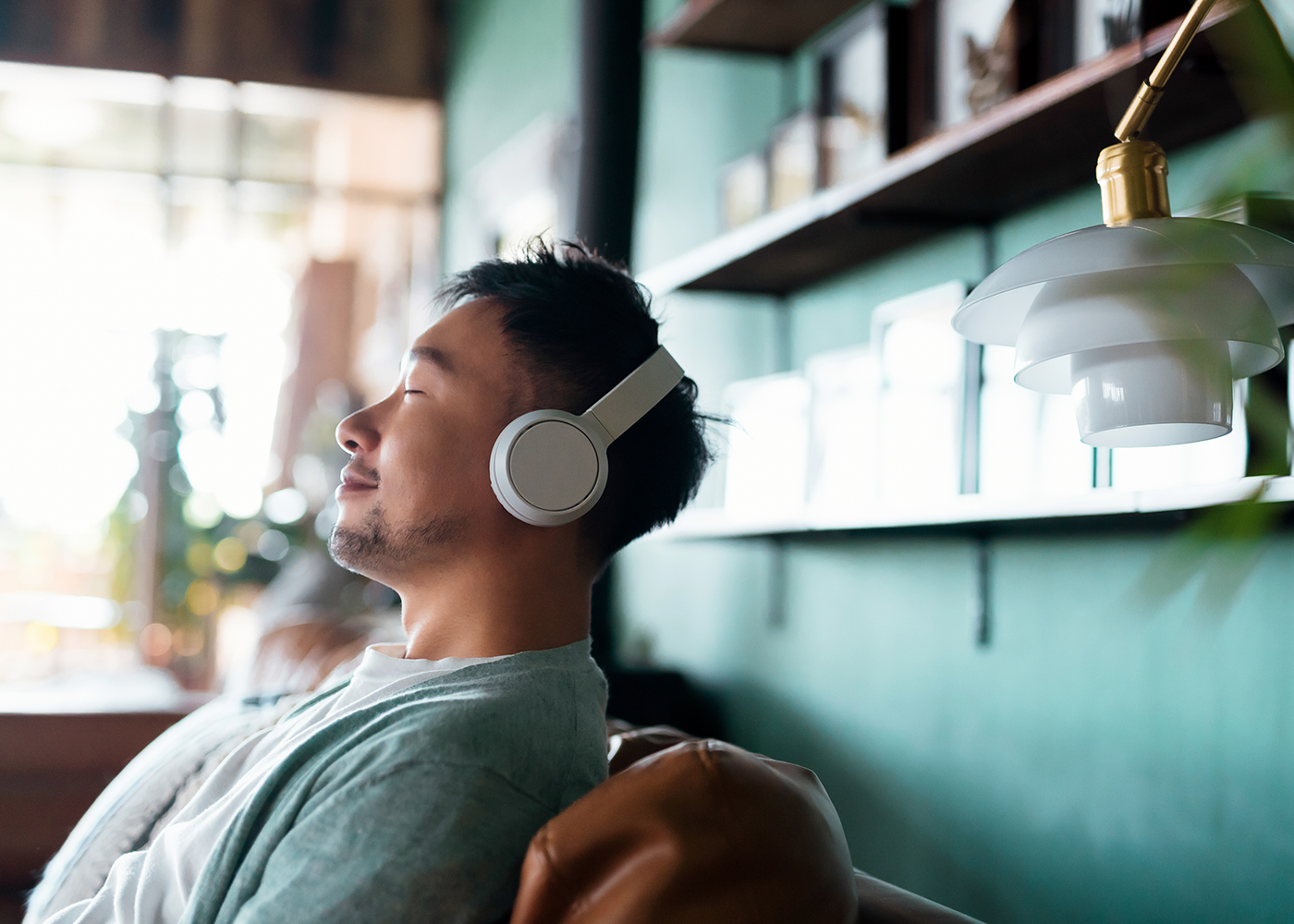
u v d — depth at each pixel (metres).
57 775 1.97
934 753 1.67
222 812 0.82
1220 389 0.66
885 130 1.61
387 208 5.24
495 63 4.39
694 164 2.56
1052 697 1.44
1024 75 1.36
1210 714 1.21
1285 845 1.12
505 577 0.86
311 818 0.71
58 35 4.72
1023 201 1.49
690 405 0.97
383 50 5.14
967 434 1.48
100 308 5.07
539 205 3.85
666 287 2.09
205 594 4.96
